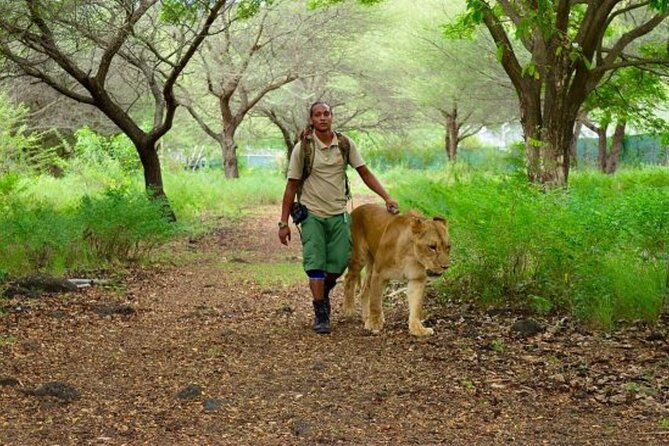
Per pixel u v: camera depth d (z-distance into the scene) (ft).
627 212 32.50
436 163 179.11
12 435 17.58
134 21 52.54
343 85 140.56
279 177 140.97
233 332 27.27
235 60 111.34
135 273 40.81
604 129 126.41
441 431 17.94
